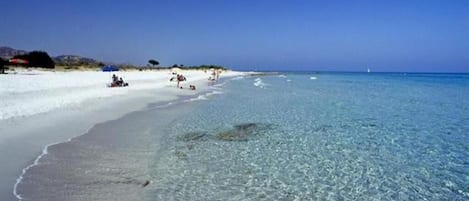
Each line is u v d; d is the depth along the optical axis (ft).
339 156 40.55
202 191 29.09
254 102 93.35
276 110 76.74
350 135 51.78
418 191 30.60
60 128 47.37
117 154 38.06
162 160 37.01
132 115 64.28
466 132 55.31
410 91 147.64
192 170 34.24
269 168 35.63
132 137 46.55
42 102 65.57
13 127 44.75
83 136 44.70
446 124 62.54
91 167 33.01
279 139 48.32
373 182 32.55
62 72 194.29
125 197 26.94
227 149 42.45
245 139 47.98
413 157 40.81
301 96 114.42
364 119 66.59
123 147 41.14
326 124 60.44
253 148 43.16
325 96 115.65
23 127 45.34
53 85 101.40
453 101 103.91
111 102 78.38
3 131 42.45
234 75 376.27
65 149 38.01
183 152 40.47
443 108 85.97
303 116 68.59
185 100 94.73
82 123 52.47
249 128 55.52
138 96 95.50
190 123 58.65
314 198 28.60
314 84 204.64
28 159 33.50
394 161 39.04
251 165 36.40
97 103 74.23
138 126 54.19
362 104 92.07
